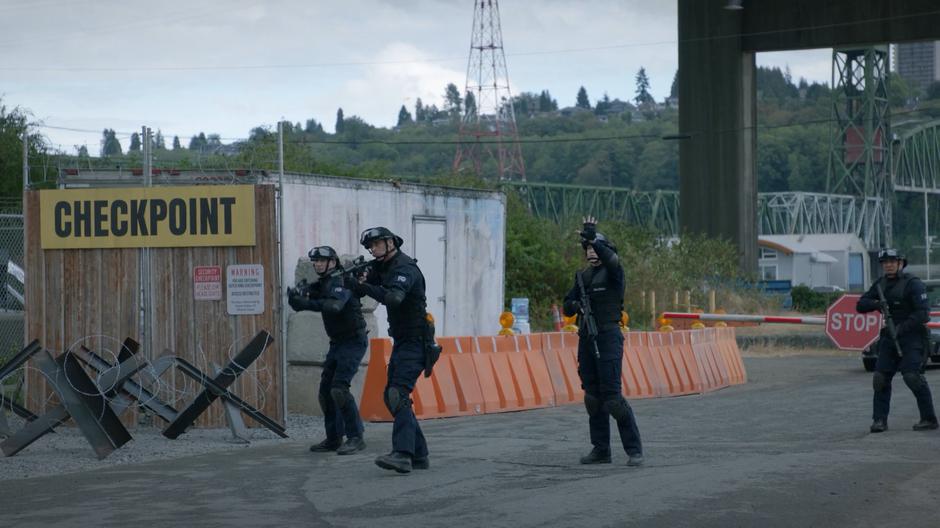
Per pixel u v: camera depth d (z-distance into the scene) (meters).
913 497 9.80
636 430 11.82
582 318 11.85
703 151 71.12
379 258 11.48
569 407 19.86
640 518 8.95
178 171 19.56
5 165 35.72
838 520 8.90
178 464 12.41
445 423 16.92
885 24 66.12
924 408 15.19
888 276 15.26
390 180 22.38
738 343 41.47
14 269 24.41
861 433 15.07
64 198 16.56
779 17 69.19
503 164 128.62
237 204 16.03
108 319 16.48
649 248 51.44
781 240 105.69
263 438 15.10
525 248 41.84
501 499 9.84
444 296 24.28
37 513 9.59
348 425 13.10
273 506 9.67
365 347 13.10
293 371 17.83
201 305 16.19
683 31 71.62
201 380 14.51
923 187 155.00
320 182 20.30
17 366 15.09
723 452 12.96
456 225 24.75
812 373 28.80
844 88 139.38
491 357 19.06
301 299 12.81
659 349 23.27
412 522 8.93
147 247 16.34
